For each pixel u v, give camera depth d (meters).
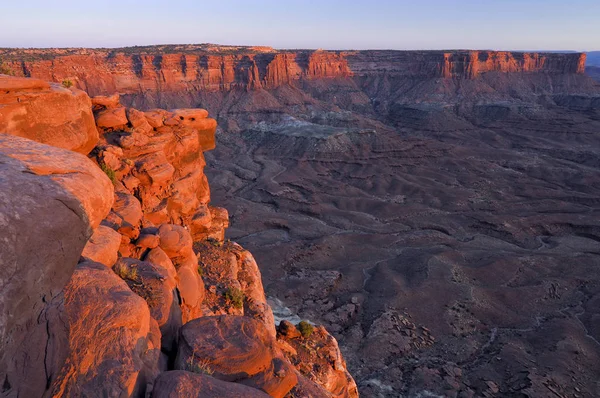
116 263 11.97
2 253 4.75
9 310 4.78
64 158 7.06
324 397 11.16
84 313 7.01
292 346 21.41
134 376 6.47
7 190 5.26
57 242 5.67
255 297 22.92
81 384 5.95
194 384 6.75
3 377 4.72
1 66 17.69
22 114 13.47
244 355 8.85
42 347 5.41
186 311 15.41
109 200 7.34
